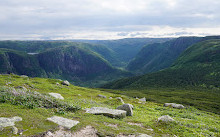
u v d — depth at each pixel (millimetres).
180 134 18031
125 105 27062
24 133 12297
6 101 18875
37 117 15906
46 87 55531
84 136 13695
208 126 23516
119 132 15516
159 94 182625
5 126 12516
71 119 17438
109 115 21844
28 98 21016
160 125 20453
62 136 13062
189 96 167625
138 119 23500
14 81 52625
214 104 130625
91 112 21891
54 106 21500
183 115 34344
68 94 51469
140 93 184500
